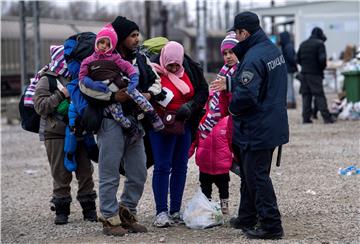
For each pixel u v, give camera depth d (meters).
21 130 35.19
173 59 12.34
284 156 21.20
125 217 12.35
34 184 19.25
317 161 20.05
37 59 45.88
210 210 12.54
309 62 29.06
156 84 12.13
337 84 45.62
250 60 10.98
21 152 26.19
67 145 12.74
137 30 11.93
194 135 13.09
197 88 12.69
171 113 12.30
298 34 56.22
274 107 11.12
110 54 11.56
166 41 13.27
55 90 12.83
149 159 13.20
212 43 96.19
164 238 11.83
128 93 11.49
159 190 12.67
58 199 13.48
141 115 12.07
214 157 13.14
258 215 11.69
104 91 11.41
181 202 13.72
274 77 11.12
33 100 12.88
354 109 30.30
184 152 12.89
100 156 11.87
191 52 95.69
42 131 13.23
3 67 61.56
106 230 12.22
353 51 40.41
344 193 15.41
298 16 56.22
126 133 11.84
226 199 13.55
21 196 17.55
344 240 11.41
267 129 11.06
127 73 11.64
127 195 12.37
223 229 12.40
